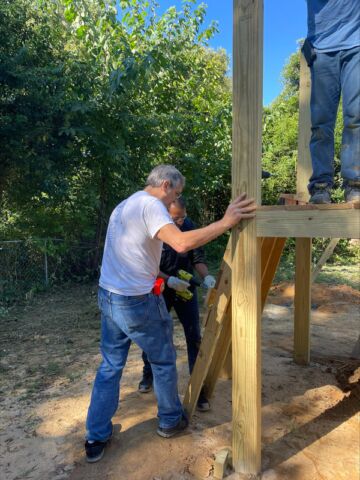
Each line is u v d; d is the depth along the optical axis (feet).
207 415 9.64
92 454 7.95
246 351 7.35
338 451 8.30
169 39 25.21
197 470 7.68
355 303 21.85
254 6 6.65
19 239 25.52
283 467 7.81
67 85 22.25
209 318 8.82
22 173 23.65
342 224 6.23
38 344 15.49
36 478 7.61
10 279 23.50
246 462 7.56
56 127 22.56
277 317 19.08
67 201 26.20
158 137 24.89
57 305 21.44
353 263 36.58
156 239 7.77
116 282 7.84
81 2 23.31
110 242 8.23
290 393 10.78
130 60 20.10
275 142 40.73
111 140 23.43
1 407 10.35
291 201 9.96
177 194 8.45
